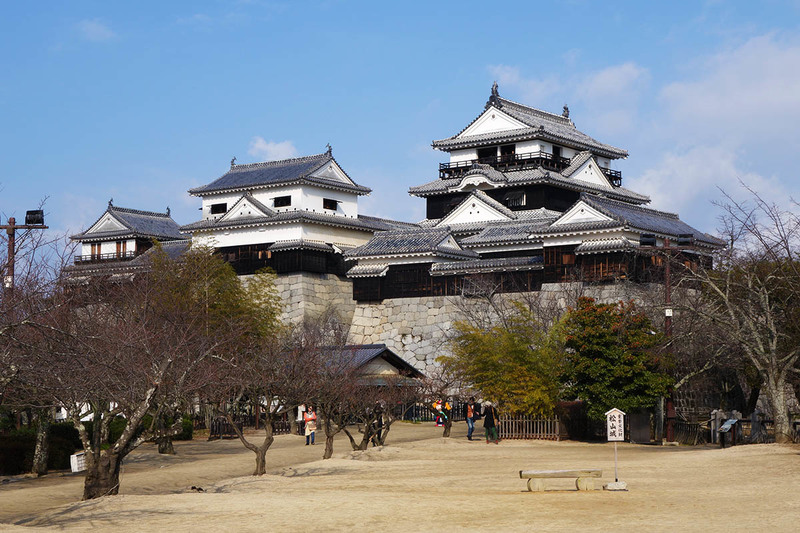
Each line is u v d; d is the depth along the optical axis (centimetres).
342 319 9269
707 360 5422
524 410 5188
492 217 9594
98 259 10625
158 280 6081
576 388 5194
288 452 4653
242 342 4922
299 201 9544
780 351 4472
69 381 2742
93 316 3766
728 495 2516
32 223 3541
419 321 8475
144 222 11012
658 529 2000
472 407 5275
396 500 2547
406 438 5447
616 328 5138
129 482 3519
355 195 10206
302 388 3903
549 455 4188
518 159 10194
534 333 5522
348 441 5347
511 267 8069
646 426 5106
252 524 2197
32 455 4131
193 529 2139
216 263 6731
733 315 4319
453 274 8362
